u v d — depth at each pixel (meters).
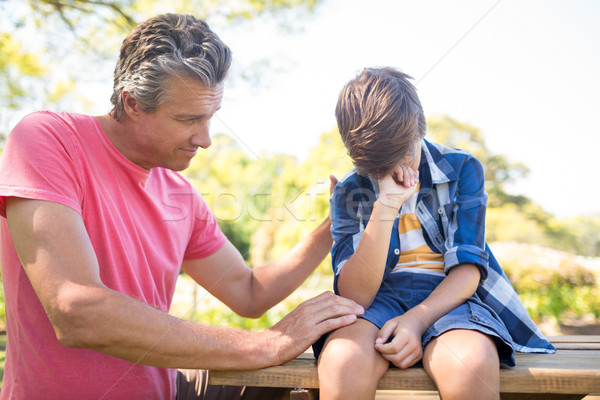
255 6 3.89
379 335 1.03
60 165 1.10
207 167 4.71
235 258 1.53
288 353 1.03
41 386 1.09
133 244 1.24
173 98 1.17
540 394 1.12
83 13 4.07
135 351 0.98
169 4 4.09
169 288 1.34
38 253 1.00
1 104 4.20
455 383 0.92
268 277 1.49
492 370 0.92
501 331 1.03
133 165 1.26
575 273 4.78
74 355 1.10
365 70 1.48
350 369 0.96
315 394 1.05
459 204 1.32
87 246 1.04
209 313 4.02
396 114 1.30
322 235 1.50
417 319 1.08
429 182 1.36
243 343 1.02
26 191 1.03
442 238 1.34
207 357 0.99
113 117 1.27
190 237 1.47
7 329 1.15
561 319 4.52
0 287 3.76
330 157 3.63
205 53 1.18
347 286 1.25
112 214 1.20
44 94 4.29
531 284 4.75
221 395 1.28
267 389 1.23
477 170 1.36
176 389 1.30
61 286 0.97
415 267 1.33
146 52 1.17
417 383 0.99
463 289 1.17
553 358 1.10
